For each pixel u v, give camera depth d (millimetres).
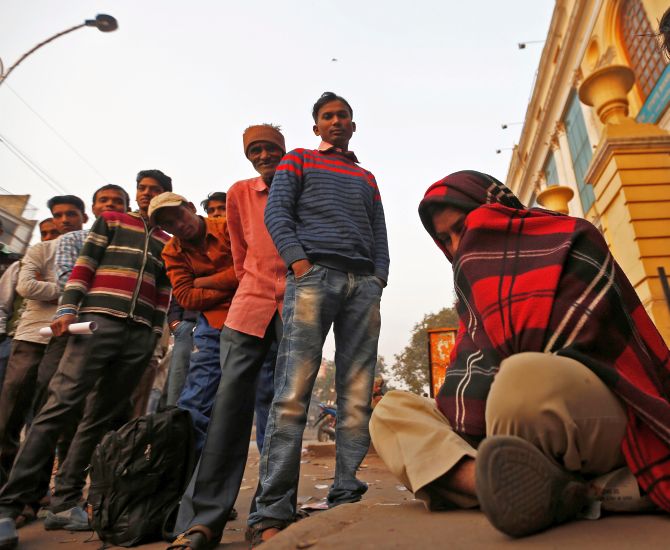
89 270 2596
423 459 1244
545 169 18359
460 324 1491
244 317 2000
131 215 2904
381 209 2400
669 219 4426
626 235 4574
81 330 2377
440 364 7793
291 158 2145
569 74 14438
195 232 2486
